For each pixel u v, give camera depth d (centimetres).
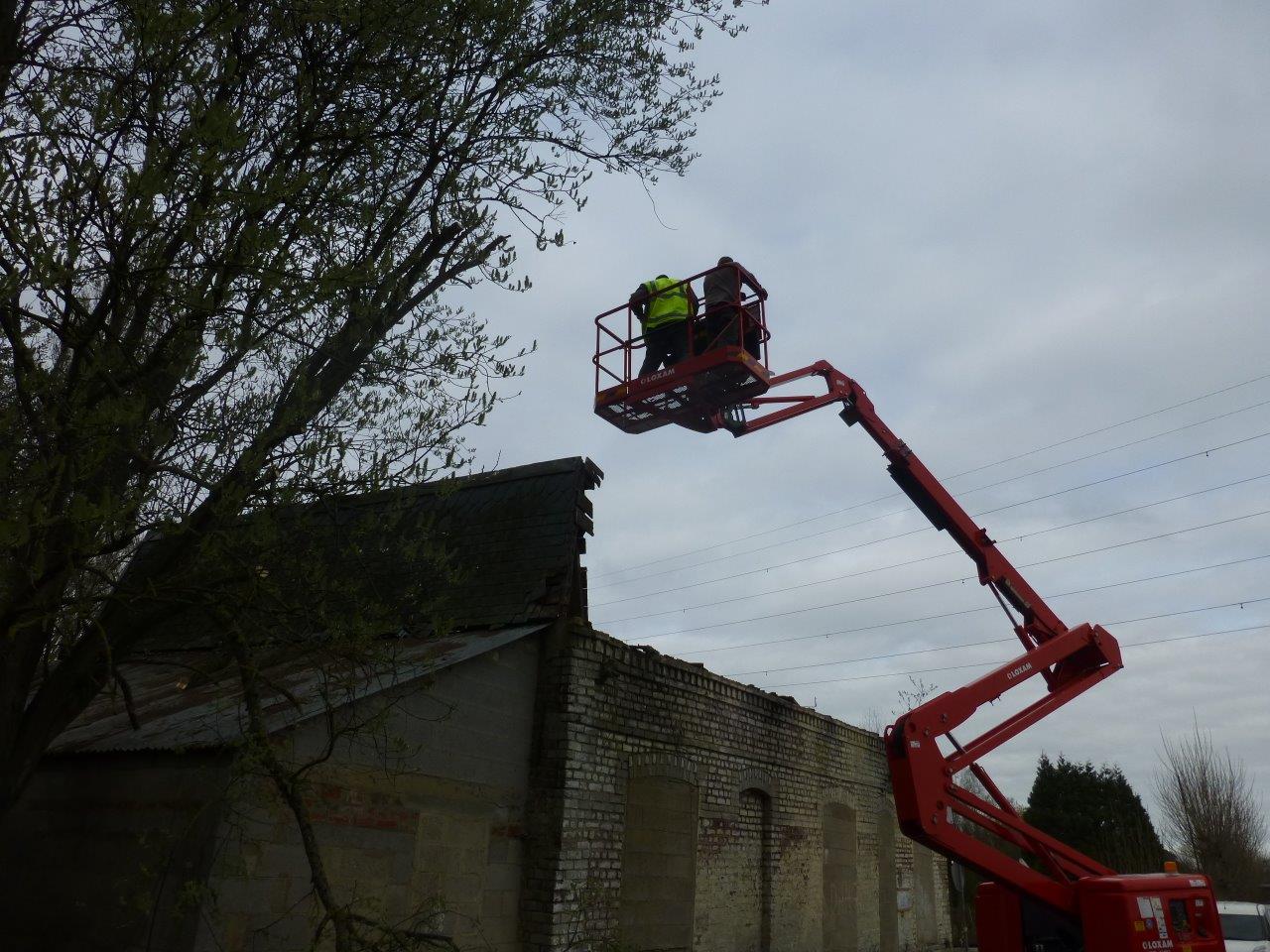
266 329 529
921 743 754
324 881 468
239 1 578
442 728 855
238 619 531
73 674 541
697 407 961
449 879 833
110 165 465
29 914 759
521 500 1120
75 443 441
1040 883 753
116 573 567
